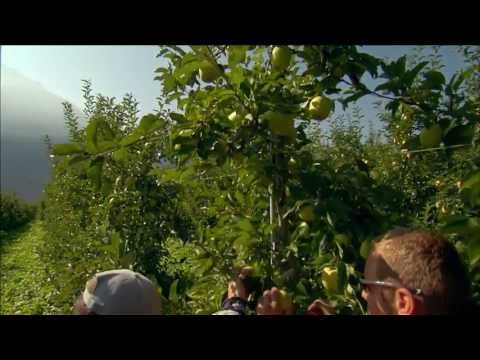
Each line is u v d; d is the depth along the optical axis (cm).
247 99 181
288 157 200
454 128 157
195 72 205
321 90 181
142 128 168
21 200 2319
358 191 179
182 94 221
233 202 254
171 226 378
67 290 321
